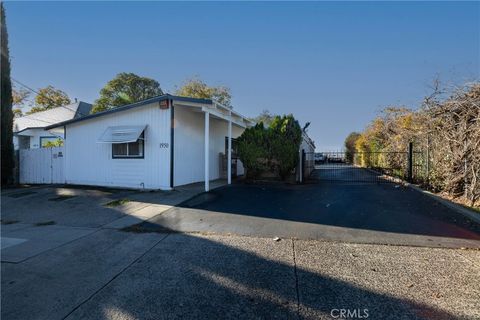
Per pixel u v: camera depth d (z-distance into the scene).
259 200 8.64
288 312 2.81
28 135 20.98
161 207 7.84
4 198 9.66
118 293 3.24
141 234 5.53
